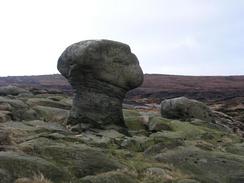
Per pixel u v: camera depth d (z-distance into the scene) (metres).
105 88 24.53
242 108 52.91
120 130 24.36
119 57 24.67
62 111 27.52
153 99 69.94
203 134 25.45
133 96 76.62
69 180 13.64
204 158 17.97
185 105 31.94
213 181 15.95
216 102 64.12
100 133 22.95
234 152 21.09
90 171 14.80
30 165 13.56
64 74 25.08
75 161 15.14
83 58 23.78
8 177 12.75
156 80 106.38
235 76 114.38
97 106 24.39
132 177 14.79
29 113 25.69
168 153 18.34
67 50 24.78
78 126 23.77
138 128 26.81
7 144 15.98
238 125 37.16
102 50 24.20
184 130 26.14
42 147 15.70
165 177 15.15
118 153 17.89
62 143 17.20
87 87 24.50
